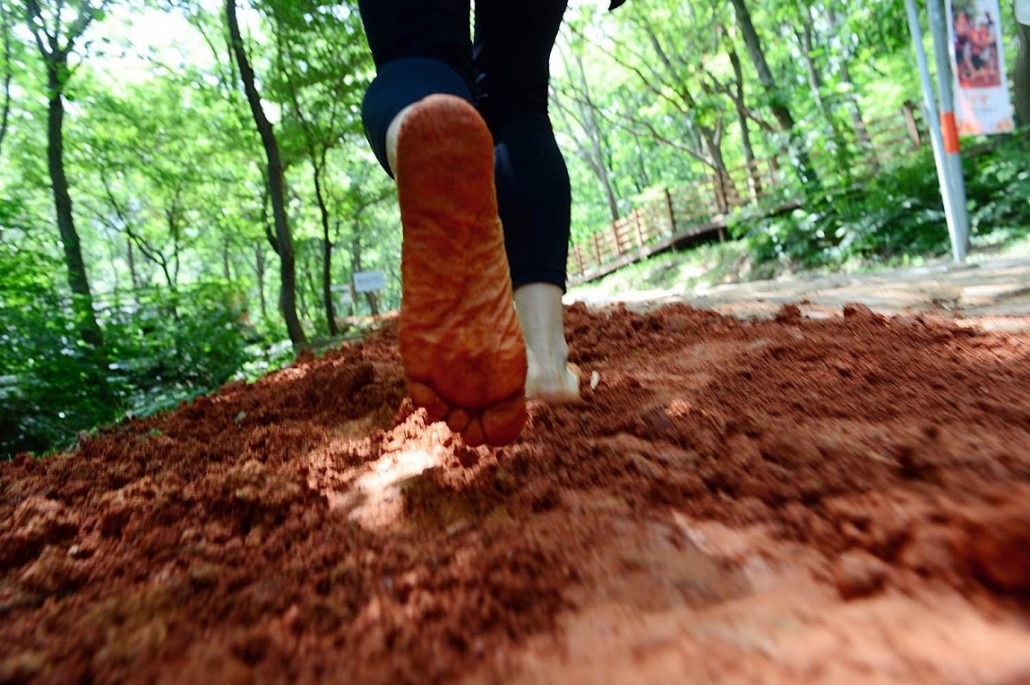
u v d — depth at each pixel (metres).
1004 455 1.03
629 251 20.16
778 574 0.84
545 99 1.80
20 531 1.22
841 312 2.89
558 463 1.32
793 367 1.91
